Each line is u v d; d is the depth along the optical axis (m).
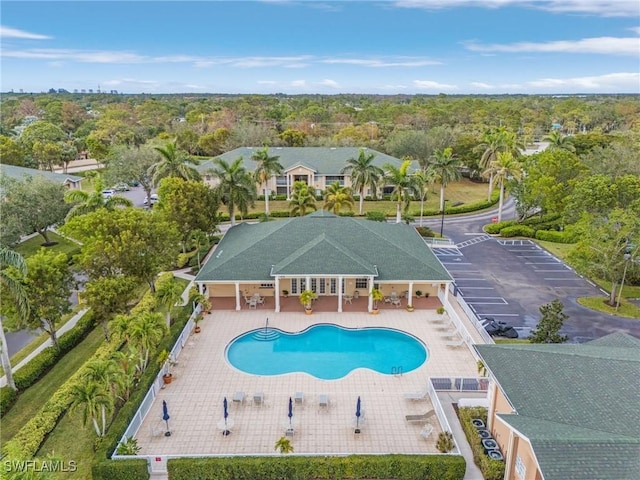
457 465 22.20
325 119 160.62
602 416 19.50
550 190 62.25
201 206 53.91
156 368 30.59
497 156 77.81
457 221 73.31
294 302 43.00
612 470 16.86
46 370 33.28
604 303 43.62
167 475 22.80
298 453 23.89
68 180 76.75
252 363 33.66
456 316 37.88
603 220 43.47
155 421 27.11
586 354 23.47
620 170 65.25
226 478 22.42
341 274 39.62
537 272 51.91
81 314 41.47
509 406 23.06
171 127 144.12
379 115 163.62
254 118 154.00
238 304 41.34
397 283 43.31
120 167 78.31
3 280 28.84
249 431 26.28
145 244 38.31
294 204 64.19
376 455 22.66
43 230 59.88
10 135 132.25
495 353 25.31
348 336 37.59
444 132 104.50
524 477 20.41
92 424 26.97
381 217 66.69
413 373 32.16
